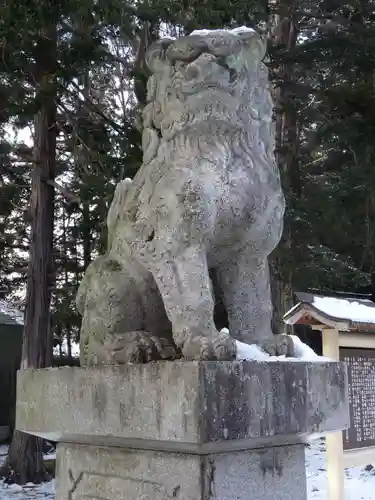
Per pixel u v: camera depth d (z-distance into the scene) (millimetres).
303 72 8023
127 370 1818
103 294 2191
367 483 6047
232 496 1786
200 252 1942
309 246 8344
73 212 10250
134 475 1927
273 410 1766
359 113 7070
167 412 1673
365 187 7281
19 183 10094
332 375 1992
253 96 2102
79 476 2141
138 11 6648
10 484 7535
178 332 1878
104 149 7785
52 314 8938
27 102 7250
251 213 2078
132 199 2186
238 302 2158
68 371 2047
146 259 2021
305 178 8055
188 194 1938
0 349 12562
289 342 2055
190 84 1999
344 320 4113
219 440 1615
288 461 1978
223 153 2020
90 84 8953
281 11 7797
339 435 4133
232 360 1746
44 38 7031
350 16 7980
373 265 9766
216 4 6328
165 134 2096
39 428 2160
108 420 1862
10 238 9234
